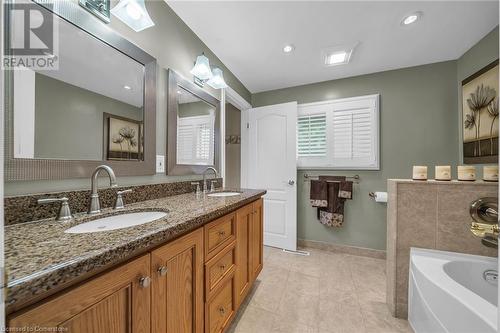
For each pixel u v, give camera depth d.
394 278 1.43
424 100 2.21
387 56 2.06
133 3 1.02
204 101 1.93
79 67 0.95
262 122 2.81
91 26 0.99
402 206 1.43
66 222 0.78
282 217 2.65
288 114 2.64
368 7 1.44
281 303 1.55
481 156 1.76
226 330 1.29
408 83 2.28
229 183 3.36
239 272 1.36
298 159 2.71
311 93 2.70
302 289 1.73
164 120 1.46
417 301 1.23
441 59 2.11
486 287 1.21
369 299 1.61
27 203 0.76
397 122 2.31
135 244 0.59
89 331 0.51
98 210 0.91
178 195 1.53
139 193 1.23
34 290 0.39
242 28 1.68
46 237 0.61
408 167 2.27
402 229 1.42
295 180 2.58
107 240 0.58
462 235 1.33
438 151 2.17
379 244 2.37
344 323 1.36
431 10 1.46
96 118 1.02
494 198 1.25
